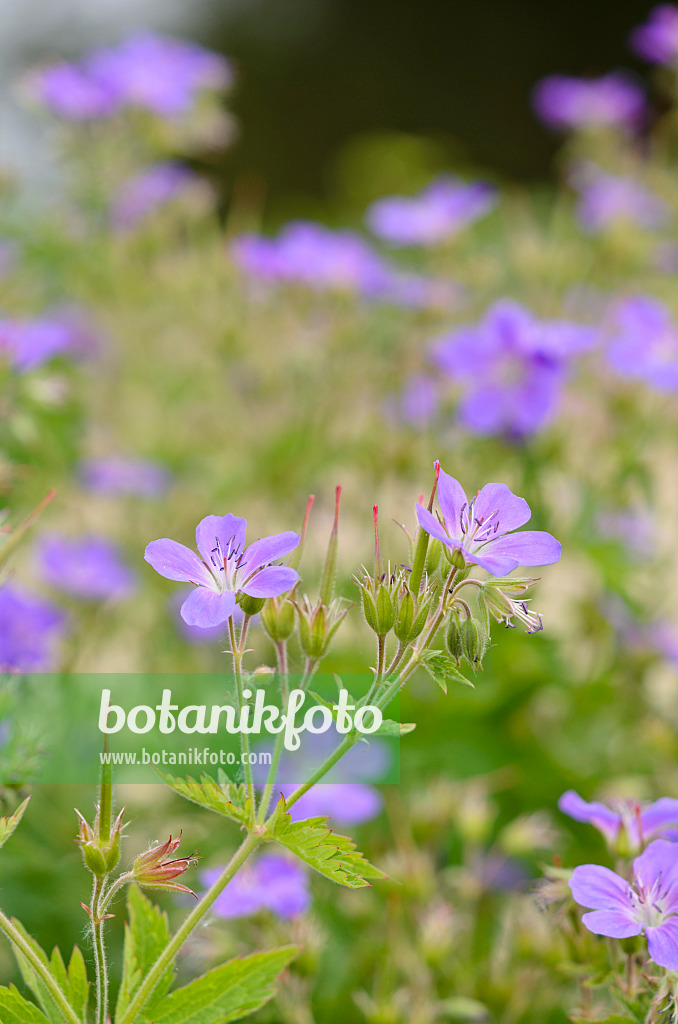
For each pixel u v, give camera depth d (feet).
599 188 4.10
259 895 2.27
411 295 3.53
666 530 3.59
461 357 3.04
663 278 4.17
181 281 3.64
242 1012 2.01
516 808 2.85
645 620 3.24
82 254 3.80
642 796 2.72
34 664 2.60
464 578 1.98
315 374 3.46
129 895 2.05
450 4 14.08
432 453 3.26
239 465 3.53
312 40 13.74
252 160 12.71
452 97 13.83
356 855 1.97
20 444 2.76
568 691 3.19
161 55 3.85
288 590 1.97
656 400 3.15
